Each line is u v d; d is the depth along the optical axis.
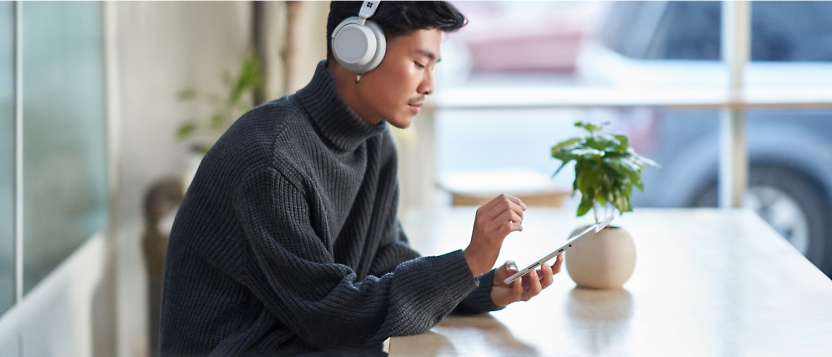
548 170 3.85
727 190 3.41
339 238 1.44
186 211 1.29
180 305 1.29
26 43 2.15
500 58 4.07
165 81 3.28
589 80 3.96
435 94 3.38
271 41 3.35
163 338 1.31
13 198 2.03
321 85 1.30
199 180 1.28
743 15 3.36
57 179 2.42
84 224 2.72
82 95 2.71
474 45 4.07
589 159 1.43
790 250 1.67
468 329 1.22
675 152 3.73
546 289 1.44
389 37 1.26
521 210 1.18
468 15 4.07
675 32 3.59
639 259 1.63
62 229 2.46
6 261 1.98
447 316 1.30
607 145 1.43
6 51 2.00
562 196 2.91
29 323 2.13
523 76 4.06
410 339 1.17
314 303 1.19
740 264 1.57
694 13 3.56
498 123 3.83
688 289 1.42
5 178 1.98
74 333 2.55
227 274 1.26
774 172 3.71
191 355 1.28
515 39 4.04
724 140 3.41
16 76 2.05
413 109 1.30
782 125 3.70
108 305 3.03
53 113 2.38
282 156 1.22
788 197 3.73
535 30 4.01
